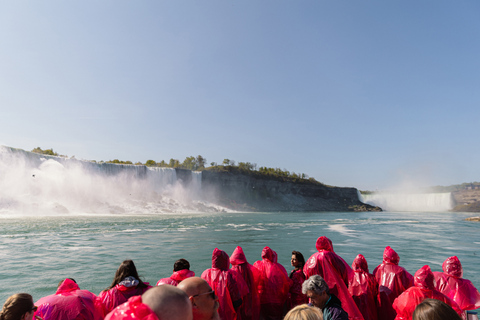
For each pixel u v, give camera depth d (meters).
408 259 16.36
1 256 15.78
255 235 28.11
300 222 48.91
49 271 12.56
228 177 118.19
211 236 26.52
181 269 4.76
